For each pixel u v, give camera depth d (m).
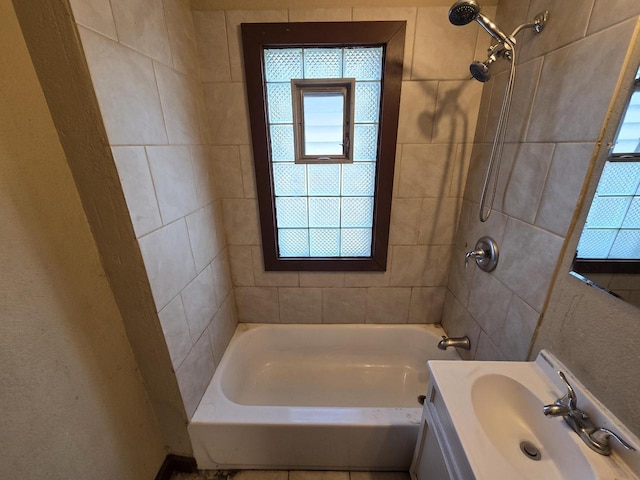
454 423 0.73
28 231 0.67
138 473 1.06
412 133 1.37
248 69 1.27
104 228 0.84
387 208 1.50
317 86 1.32
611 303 0.68
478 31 1.21
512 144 1.07
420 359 1.77
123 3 0.79
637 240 0.63
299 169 1.48
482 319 1.29
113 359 0.94
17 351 0.64
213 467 1.28
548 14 0.89
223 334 1.55
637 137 0.63
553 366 0.85
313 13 1.20
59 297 0.75
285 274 1.68
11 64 0.63
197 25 1.22
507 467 0.63
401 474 1.26
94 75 0.69
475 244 1.35
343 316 1.79
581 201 0.77
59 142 0.74
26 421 0.66
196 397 1.23
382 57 1.27
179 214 1.11
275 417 1.18
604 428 0.67
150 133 0.92
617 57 0.67
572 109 0.80
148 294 0.93
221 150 1.42
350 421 1.16
